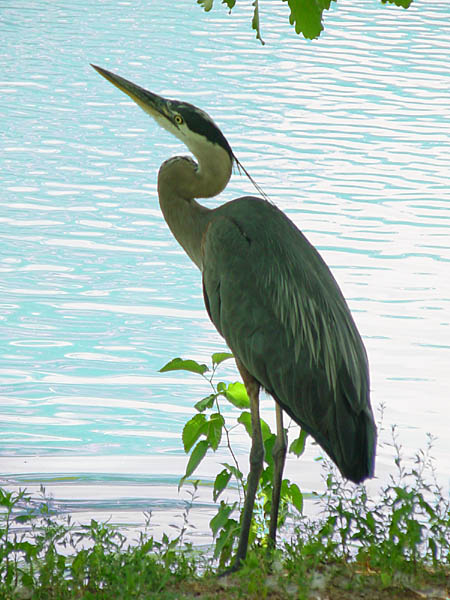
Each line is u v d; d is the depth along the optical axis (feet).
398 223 63.31
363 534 22.82
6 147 77.25
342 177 73.10
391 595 19.93
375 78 106.11
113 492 30.91
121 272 54.49
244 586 20.24
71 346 44.75
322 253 57.26
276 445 23.20
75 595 19.75
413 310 49.49
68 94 94.22
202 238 25.34
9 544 21.33
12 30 119.55
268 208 23.97
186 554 24.79
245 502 22.36
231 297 23.12
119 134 82.84
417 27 136.36
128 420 37.63
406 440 35.73
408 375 42.06
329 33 130.00
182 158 25.64
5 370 41.86
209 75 102.42
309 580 20.07
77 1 142.00
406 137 85.10
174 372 42.65
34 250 56.90
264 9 145.07
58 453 34.19
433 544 21.89
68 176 71.00
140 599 19.08
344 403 22.25
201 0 19.56
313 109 92.48
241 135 82.69
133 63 105.50
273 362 22.66
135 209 65.00
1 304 49.21
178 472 33.04
